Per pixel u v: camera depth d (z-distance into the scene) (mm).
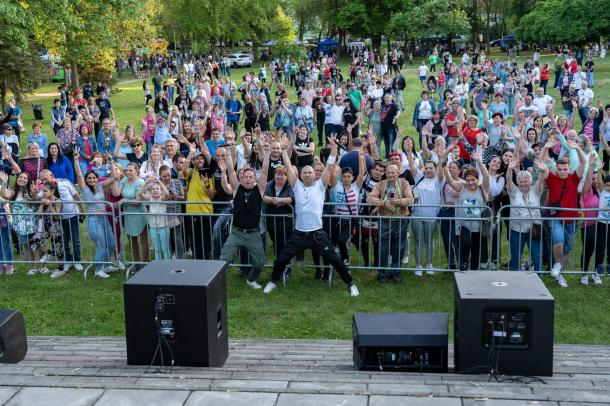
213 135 14609
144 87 34250
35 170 13836
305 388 5238
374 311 9312
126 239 12195
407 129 23938
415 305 9477
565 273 10047
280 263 9844
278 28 63875
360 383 5344
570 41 47875
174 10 59219
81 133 17250
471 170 10141
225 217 10648
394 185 10203
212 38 62594
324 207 10547
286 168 10094
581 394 4988
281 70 44000
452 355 7535
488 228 10180
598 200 10312
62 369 5961
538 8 53188
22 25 25469
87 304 9742
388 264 10359
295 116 20547
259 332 8719
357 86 28906
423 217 10094
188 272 6406
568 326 8727
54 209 10961
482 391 5051
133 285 6102
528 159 12609
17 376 5547
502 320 5629
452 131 16016
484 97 23219
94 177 10898
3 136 17219
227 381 5438
